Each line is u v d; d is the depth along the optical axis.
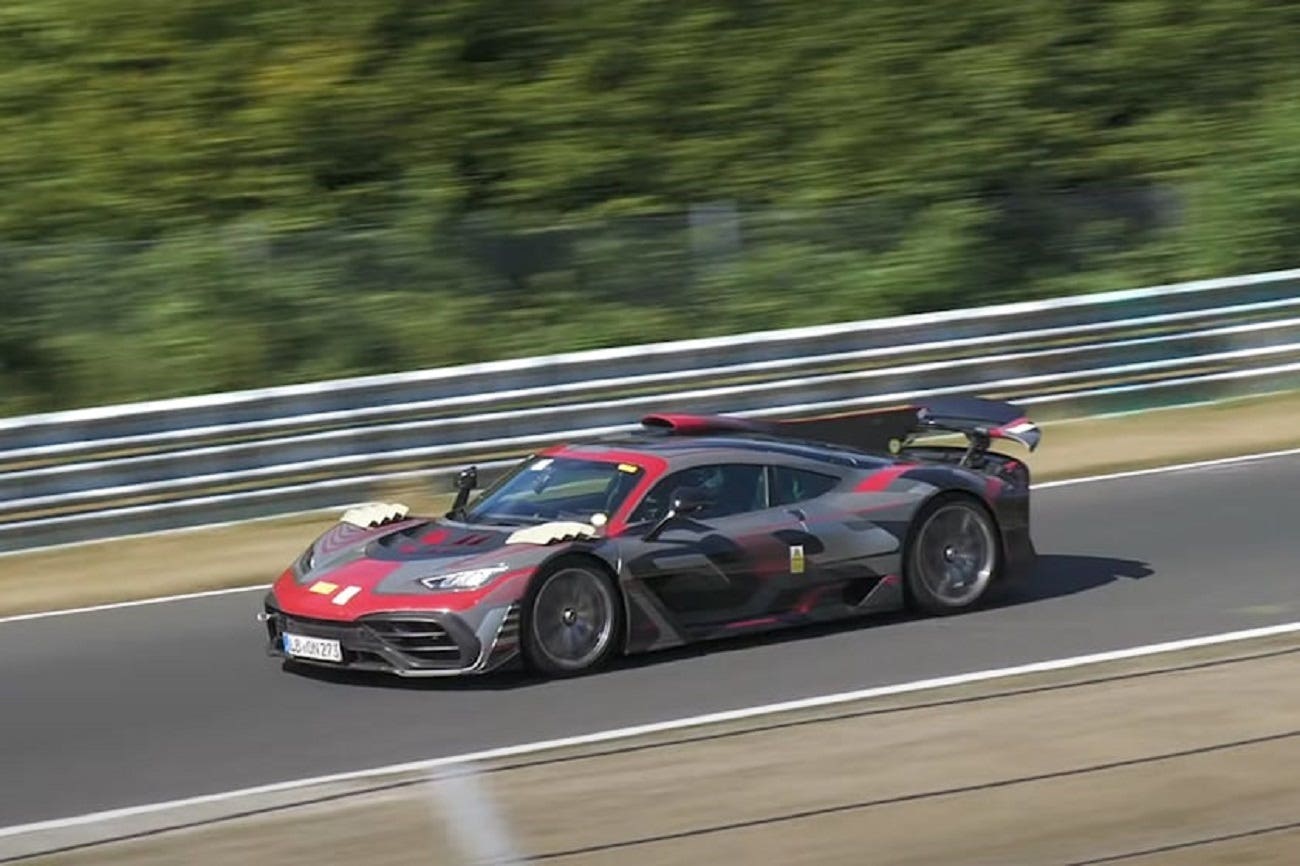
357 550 19.38
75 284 31.41
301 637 18.52
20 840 13.75
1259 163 37.22
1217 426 30.42
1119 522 24.84
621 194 37.88
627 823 13.13
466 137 37.53
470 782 14.52
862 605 20.02
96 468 25.94
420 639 17.83
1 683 19.23
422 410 27.45
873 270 35.12
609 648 18.45
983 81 39.34
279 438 26.81
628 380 28.56
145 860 12.95
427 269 33.19
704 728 15.90
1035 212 36.84
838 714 16.16
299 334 32.06
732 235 34.84
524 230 33.81
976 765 14.24
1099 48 40.44
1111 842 12.29
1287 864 11.67
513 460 27.94
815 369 29.53
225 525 26.55
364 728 16.70
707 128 38.62
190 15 37.88
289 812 13.98
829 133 38.59
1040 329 30.86
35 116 36.91
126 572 24.30
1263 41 41.09
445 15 38.50
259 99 36.97
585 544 18.41
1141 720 15.34
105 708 18.00
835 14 39.88
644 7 39.41
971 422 21.58
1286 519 24.36
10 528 25.53
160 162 36.28
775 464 20.02
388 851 12.78
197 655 19.97
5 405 30.77
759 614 19.39
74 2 38.06
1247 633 18.55
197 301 31.78
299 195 36.19
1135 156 39.34
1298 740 14.48
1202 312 31.80
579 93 38.31
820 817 13.06
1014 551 20.88
